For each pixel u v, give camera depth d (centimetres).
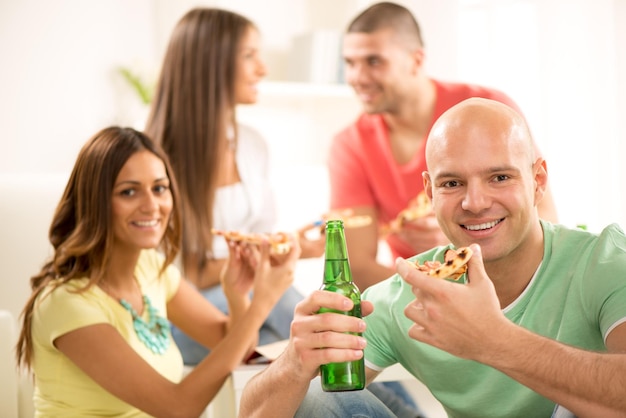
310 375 150
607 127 329
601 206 330
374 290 183
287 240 245
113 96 478
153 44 484
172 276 261
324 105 500
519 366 138
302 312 147
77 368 220
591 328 158
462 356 140
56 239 230
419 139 350
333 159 368
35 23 466
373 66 346
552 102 347
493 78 379
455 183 156
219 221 334
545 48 349
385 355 182
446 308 136
